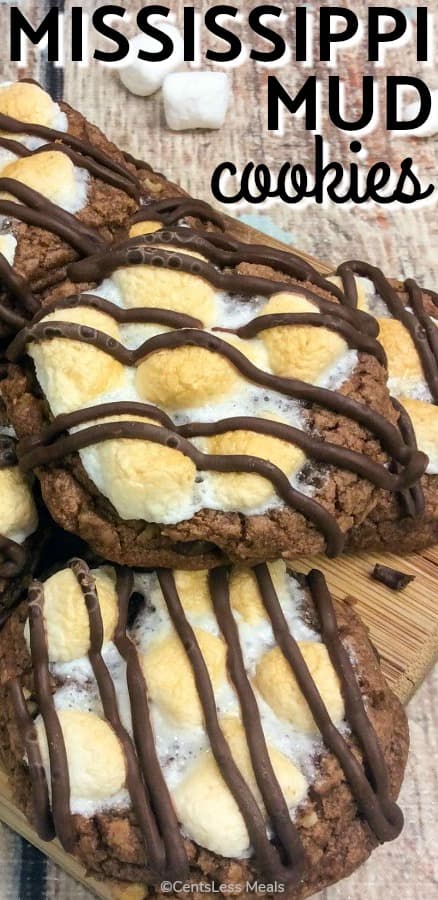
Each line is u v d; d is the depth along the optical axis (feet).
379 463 0.58
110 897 0.60
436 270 0.98
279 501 0.55
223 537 0.55
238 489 0.54
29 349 0.57
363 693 0.58
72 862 0.61
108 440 0.54
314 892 0.56
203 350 0.56
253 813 0.52
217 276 0.60
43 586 0.58
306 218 1.00
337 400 0.57
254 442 0.55
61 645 0.56
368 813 0.55
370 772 0.56
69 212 0.65
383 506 0.66
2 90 0.71
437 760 0.72
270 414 0.56
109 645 0.57
